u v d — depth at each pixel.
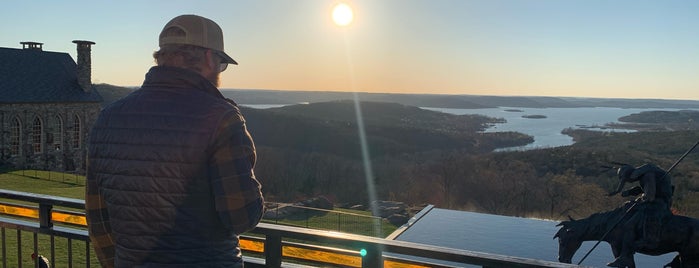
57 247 17.64
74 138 66.19
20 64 62.75
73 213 4.79
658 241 10.36
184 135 2.49
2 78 59.31
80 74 67.12
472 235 25.06
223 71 2.97
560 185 54.03
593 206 49.75
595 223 11.70
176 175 2.46
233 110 2.64
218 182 2.52
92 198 2.89
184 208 2.50
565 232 12.23
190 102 2.56
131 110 2.62
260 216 2.69
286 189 63.47
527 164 64.56
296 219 32.03
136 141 2.54
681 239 10.25
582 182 55.50
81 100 65.94
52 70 65.69
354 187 64.50
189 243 2.53
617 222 11.15
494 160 67.69
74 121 65.94
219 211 2.55
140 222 2.50
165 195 2.47
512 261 3.24
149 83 2.67
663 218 10.41
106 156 2.62
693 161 61.03
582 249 20.03
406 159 91.12
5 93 58.09
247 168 2.60
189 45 2.65
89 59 67.75
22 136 59.34
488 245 22.81
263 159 71.06
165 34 2.69
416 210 35.16
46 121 62.00
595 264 17.78
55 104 62.84
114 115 2.67
